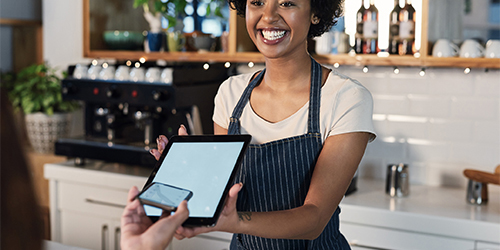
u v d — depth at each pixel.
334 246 1.33
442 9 2.40
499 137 2.44
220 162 0.92
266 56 1.15
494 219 2.01
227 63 2.73
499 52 2.24
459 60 2.27
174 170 0.92
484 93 2.45
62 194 2.75
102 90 2.69
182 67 2.83
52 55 3.41
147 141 2.71
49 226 2.97
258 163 1.22
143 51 2.98
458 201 2.29
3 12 3.25
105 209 2.63
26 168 0.41
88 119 2.90
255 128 1.25
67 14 3.32
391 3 2.41
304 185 1.21
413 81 2.58
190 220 0.82
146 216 0.81
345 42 2.50
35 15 3.46
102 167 2.74
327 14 1.20
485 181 2.19
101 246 2.67
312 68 1.23
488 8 2.34
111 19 3.11
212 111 2.80
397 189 2.35
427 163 2.59
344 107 1.16
